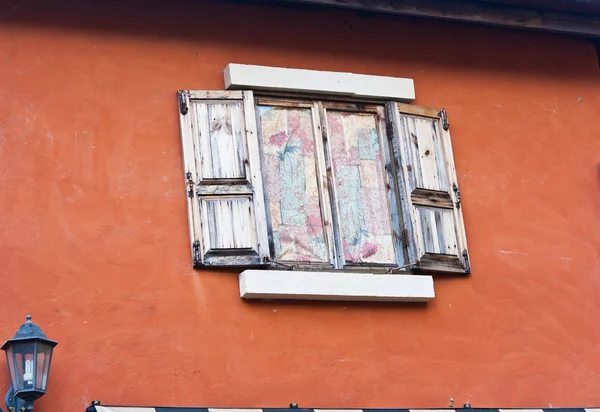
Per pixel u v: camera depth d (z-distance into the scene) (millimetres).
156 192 9625
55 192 9328
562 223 11156
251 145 9938
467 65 11344
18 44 9672
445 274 10398
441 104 11078
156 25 10172
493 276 10633
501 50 11570
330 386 9586
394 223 10352
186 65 10164
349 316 9852
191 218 9578
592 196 11422
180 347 9227
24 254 9078
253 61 10422
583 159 11547
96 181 9484
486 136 11164
